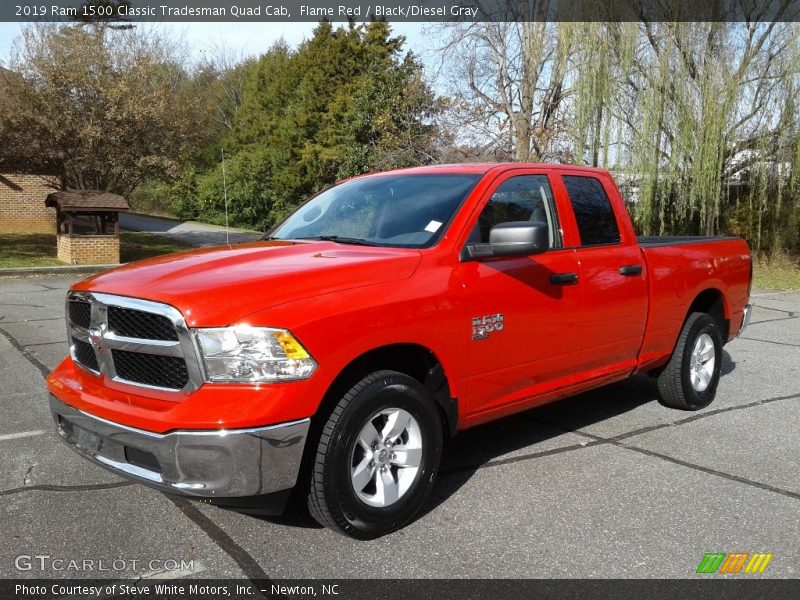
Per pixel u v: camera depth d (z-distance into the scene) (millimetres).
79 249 18281
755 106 18266
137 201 42688
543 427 5301
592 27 18109
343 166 28578
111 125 20750
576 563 3248
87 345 3639
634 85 18438
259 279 3266
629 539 3482
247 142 49156
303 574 3154
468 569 3199
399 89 27375
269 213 37406
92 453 3461
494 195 4246
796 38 17359
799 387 6625
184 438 3006
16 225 25953
